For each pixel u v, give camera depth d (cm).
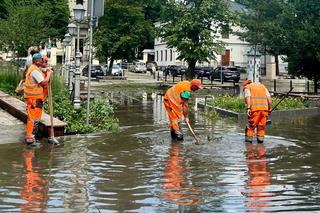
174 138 1098
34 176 736
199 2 4200
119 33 4966
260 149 993
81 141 1048
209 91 3241
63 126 1111
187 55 4194
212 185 700
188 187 688
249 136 1077
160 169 796
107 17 4919
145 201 619
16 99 1545
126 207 594
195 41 4256
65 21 5997
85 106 1453
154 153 930
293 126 1413
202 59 4244
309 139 1152
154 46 7938
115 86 3638
